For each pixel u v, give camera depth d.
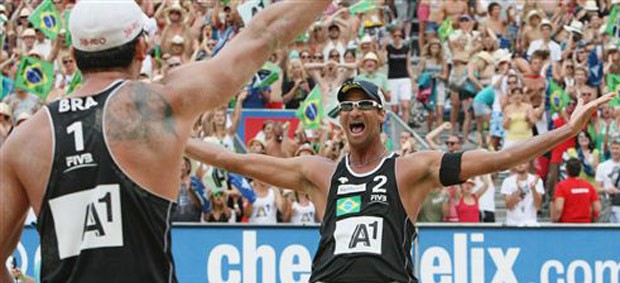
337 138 17.86
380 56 21.28
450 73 21.58
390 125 19.66
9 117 17.17
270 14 5.42
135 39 5.28
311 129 18.66
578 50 21.73
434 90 21.80
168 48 20.56
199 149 8.36
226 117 18.67
